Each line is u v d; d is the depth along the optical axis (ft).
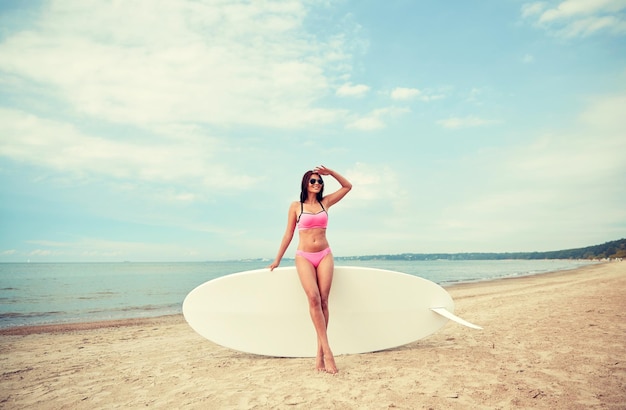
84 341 20.35
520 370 10.85
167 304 39.19
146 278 90.33
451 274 101.19
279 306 13.83
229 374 11.83
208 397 9.70
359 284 14.17
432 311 14.65
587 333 15.31
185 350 16.97
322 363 11.46
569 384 9.57
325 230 12.49
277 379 10.82
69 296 47.42
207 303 13.89
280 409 8.55
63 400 10.35
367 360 12.54
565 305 23.63
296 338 13.87
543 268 140.67
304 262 11.93
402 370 11.18
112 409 9.38
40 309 35.78
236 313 13.88
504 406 8.27
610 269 88.58
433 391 9.30
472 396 8.91
